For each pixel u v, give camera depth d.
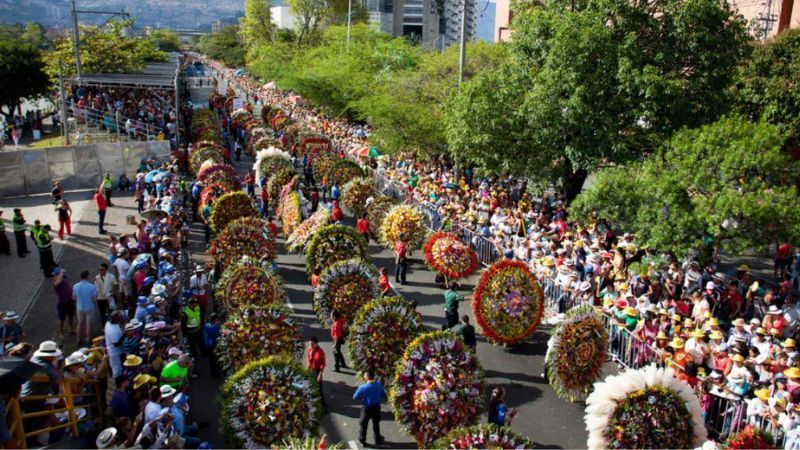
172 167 27.44
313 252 18.09
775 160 15.15
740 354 12.05
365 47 46.78
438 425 10.77
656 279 15.94
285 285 19.25
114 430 8.16
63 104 31.11
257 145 36.97
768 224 14.78
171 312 14.88
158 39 134.25
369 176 28.48
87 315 14.44
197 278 15.45
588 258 16.97
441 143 30.50
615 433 9.89
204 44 139.75
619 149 19.14
